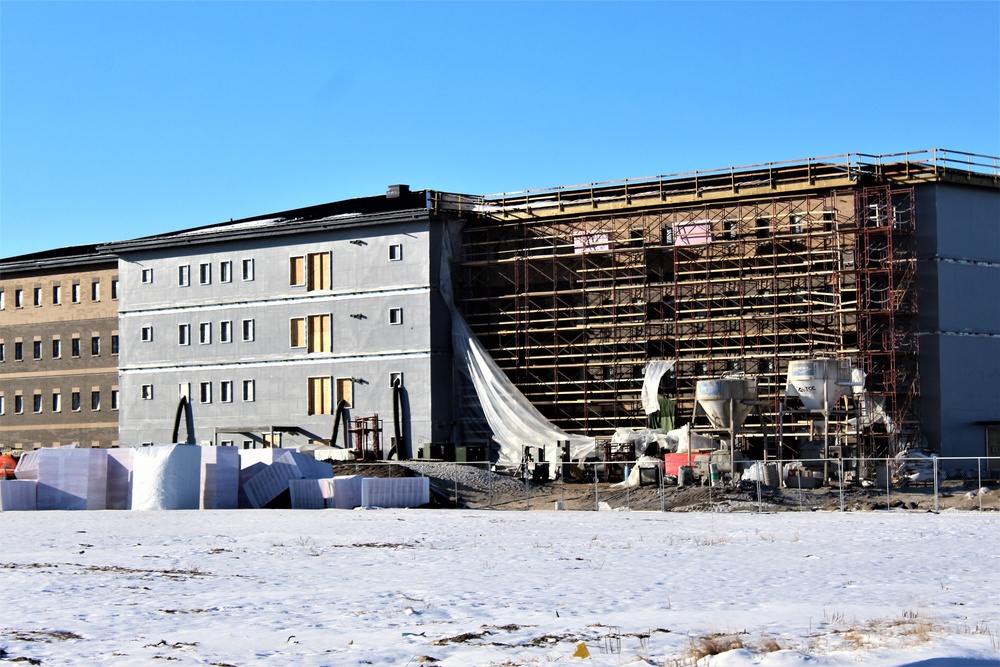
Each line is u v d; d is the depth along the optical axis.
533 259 88.56
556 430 84.94
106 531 50.47
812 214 82.31
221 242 97.56
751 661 17.95
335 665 19.22
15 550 42.19
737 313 83.25
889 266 78.50
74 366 109.00
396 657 19.86
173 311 99.25
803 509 61.88
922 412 79.38
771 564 34.34
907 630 20.58
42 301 111.19
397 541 44.19
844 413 74.56
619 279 86.94
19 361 111.75
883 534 44.66
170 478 67.44
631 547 40.59
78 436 108.25
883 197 80.88
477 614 24.88
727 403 73.50
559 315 88.88
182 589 29.84
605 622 23.28
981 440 79.75
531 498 71.44
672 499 64.69
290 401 93.62
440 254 90.25
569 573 32.59
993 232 82.38
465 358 89.25
